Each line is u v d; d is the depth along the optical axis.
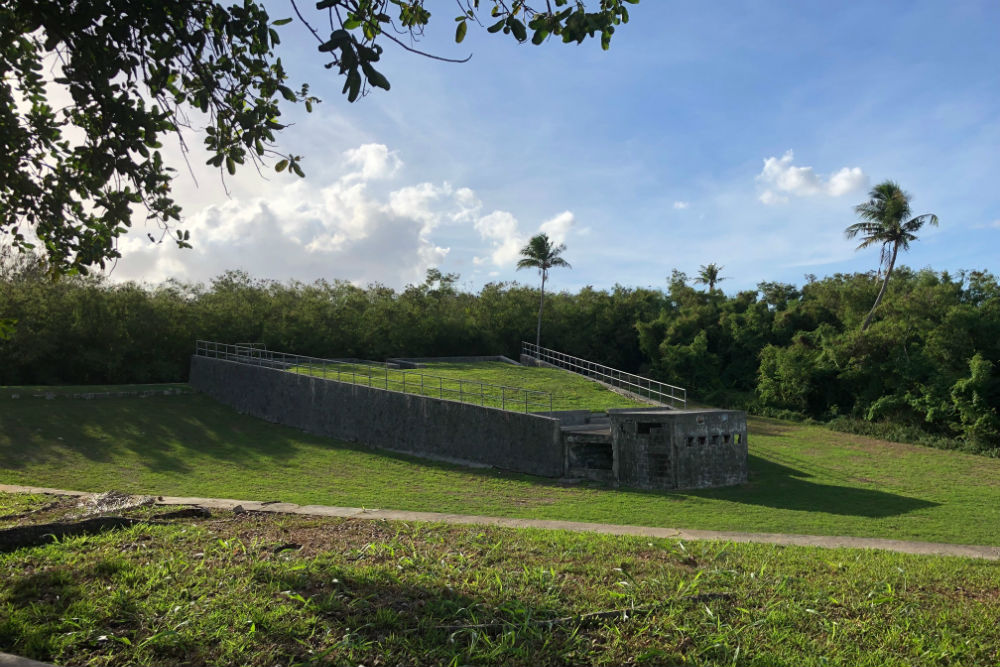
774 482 19.09
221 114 6.73
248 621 5.26
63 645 4.78
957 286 35.03
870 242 35.25
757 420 34.44
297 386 28.31
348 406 26.14
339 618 5.48
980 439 26.42
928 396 29.09
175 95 6.74
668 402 38.72
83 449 22.31
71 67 6.12
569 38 5.94
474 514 14.68
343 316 41.84
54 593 5.90
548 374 34.84
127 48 5.97
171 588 6.04
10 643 4.86
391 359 40.22
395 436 24.38
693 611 6.03
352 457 22.97
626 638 5.41
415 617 5.55
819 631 5.80
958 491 18.05
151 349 35.62
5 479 18.19
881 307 34.78
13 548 7.71
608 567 7.47
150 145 6.71
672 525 13.55
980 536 12.66
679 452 18.02
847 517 14.49
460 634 5.32
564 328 46.53
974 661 5.30
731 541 9.78
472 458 22.03
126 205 7.17
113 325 34.12
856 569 7.99
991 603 6.75
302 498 16.39
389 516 11.59
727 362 44.81
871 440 28.27
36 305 32.59
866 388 33.06
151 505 11.30
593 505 15.95
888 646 5.55
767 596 6.62
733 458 19.11
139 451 22.61
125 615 5.41
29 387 29.31
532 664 4.90
